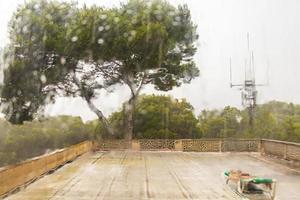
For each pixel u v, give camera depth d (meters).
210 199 10.42
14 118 26.47
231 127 32.72
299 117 30.94
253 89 30.92
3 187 10.51
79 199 10.36
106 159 20.75
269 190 10.74
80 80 30.55
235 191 11.47
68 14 28.97
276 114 31.19
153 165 18.02
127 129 30.22
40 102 27.92
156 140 28.02
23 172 12.20
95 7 29.41
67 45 27.94
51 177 14.12
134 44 28.36
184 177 14.24
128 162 19.30
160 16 29.95
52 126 24.34
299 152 17.56
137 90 30.88
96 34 28.41
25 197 10.54
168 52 30.22
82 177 14.15
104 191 11.48
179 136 31.38
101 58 28.98
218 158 21.61
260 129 30.44
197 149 26.81
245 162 19.39
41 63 27.83
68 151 19.34
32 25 27.72
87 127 29.73
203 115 33.59
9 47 27.06
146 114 31.09
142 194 11.08
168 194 11.07
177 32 30.36
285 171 15.98
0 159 14.40
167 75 30.88
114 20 28.64
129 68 29.95
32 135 18.64
